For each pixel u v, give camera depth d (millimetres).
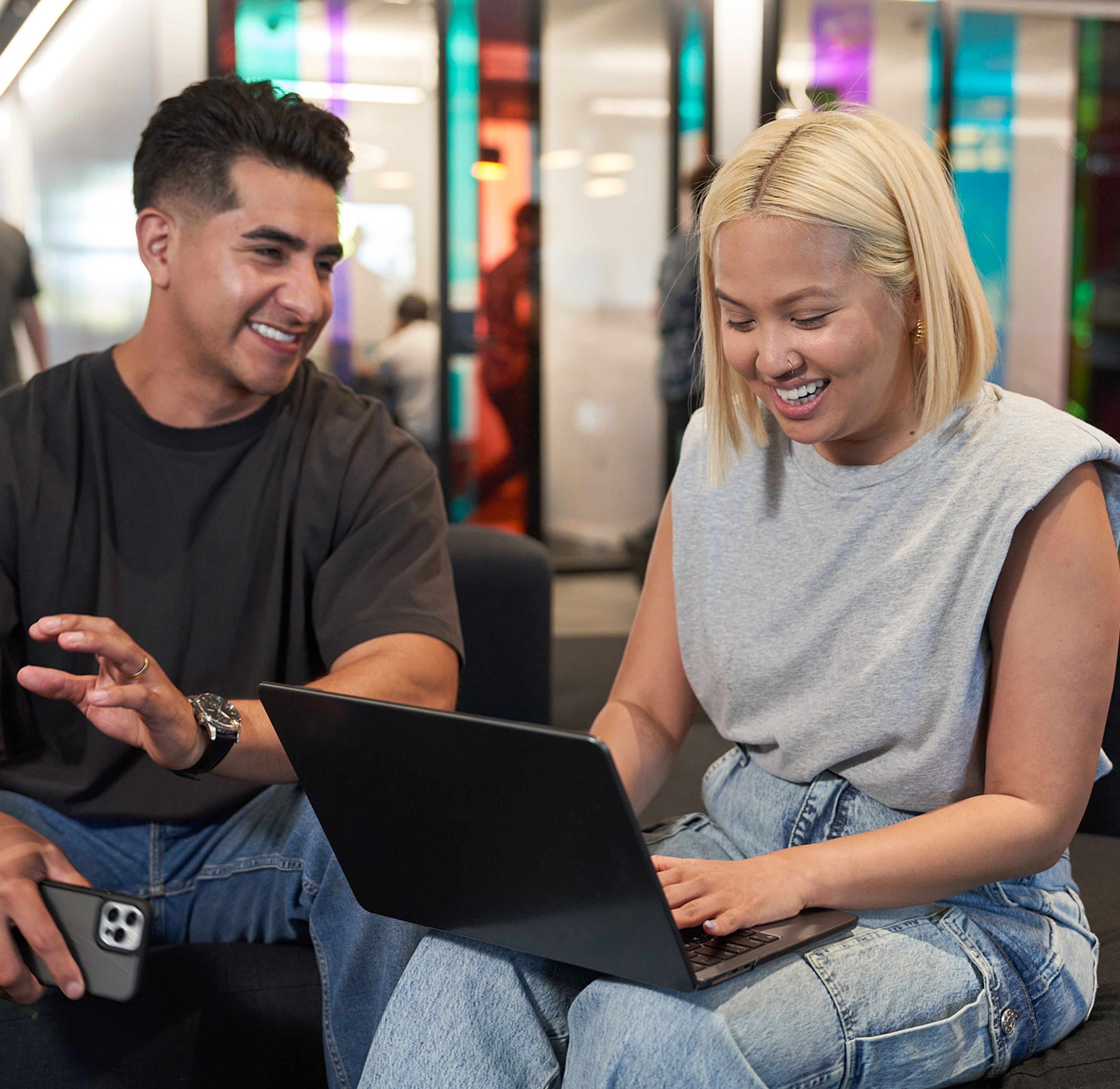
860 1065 978
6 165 9242
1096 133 6191
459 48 5785
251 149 1342
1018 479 1081
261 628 1438
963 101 6031
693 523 1306
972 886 1056
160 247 1389
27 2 6715
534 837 911
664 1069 917
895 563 1141
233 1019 1295
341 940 1239
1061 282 6270
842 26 5898
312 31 5613
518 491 6184
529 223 6020
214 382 1416
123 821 1387
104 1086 1241
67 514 1415
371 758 974
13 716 1461
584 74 5984
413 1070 1009
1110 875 1608
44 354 4863
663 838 1299
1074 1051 1133
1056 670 1060
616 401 6328
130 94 5590
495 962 1043
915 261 1082
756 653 1227
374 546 1448
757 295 1083
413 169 5910
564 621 5086
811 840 1180
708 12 5801
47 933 1021
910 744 1134
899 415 1153
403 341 5996
